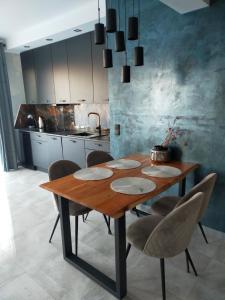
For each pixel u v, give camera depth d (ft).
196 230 7.84
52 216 9.25
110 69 9.35
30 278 5.99
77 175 6.63
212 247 6.98
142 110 8.72
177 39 7.34
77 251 6.97
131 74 8.73
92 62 11.30
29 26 12.37
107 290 5.53
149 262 6.44
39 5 9.71
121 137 9.62
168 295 5.34
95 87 11.48
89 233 7.93
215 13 6.48
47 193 11.59
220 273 5.97
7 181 13.47
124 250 5.14
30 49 14.57
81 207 6.70
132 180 6.08
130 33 5.64
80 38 11.53
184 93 7.52
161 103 8.14
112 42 8.95
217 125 7.01
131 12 8.27
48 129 15.39
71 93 12.77
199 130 7.41
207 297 5.28
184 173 6.64
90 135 12.23
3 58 14.32
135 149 9.27
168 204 6.68
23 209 9.89
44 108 16.14
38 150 14.80
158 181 6.05
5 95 14.49
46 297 5.41
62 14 10.75
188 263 5.99
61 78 13.14
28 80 15.46
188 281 5.73
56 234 7.97
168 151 7.75
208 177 5.62
